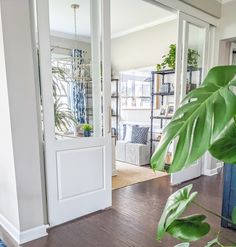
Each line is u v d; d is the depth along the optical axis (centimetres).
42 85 209
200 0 347
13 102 187
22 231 200
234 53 433
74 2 241
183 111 70
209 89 68
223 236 209
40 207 209
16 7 182
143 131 493
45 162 218
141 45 523
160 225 91
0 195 227
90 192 255
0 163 218
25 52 190
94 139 254
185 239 89
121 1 375
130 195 313
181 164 64
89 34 255
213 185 353
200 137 62
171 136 68
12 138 189
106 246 198
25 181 198
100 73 259
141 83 526
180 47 336
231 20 368
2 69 186
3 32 177
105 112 262
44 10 204
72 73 243
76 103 246
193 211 260
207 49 381
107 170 269
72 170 238
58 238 209
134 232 219
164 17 455
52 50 227
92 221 240
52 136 220
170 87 446
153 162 69
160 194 316
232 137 70
